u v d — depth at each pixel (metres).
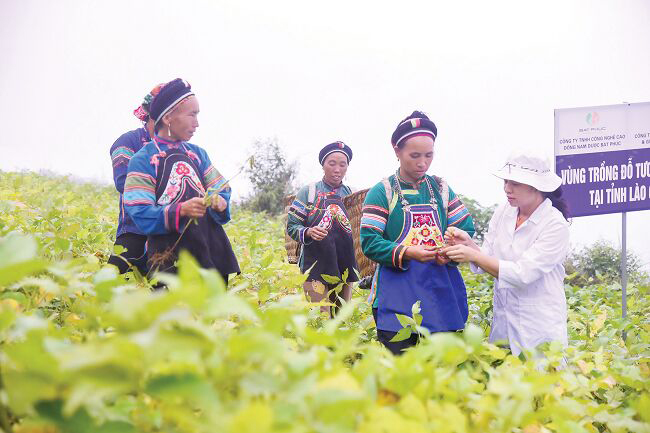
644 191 5.37
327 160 6.54
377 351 1.96
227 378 1.38
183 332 1.34
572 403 2.38
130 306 1.23
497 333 4.12
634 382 2.96
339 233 6.46
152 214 3.77
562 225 3.94
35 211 6.09
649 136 5.34
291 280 4.21
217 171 4.17
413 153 4.05
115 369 1.23
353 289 6.75
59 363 1.24
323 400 1.36
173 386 1.26
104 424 1.34
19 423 1.65
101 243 5.09
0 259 1.34
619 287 8.23
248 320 2.53
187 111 3.99
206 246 3.89
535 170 3.92
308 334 1.74
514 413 1.75
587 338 4.55
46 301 2.58
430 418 1.70
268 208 15.23
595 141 5.25
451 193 4.31
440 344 1.73
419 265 3.99
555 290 4.01
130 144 5.02
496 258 4.02
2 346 1.89
